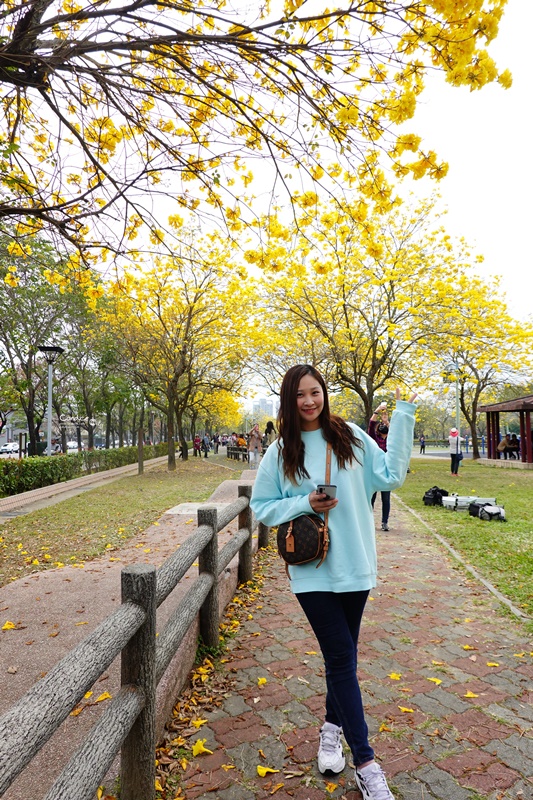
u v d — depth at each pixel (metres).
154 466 22.88
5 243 7.74
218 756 2.25
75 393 30.38
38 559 5.84
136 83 3.53
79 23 3.23
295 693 2.80
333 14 2.53
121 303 13.63
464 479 14.82
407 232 15.09
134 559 5.44
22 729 1.14
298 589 1.95
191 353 19.03
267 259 3.74
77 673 1.39
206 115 3.67
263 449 24.36
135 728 1.89
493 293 16.72
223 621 3.81
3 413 26.92
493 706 2.67
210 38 2.69
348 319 15.95
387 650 3.35
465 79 2.49
